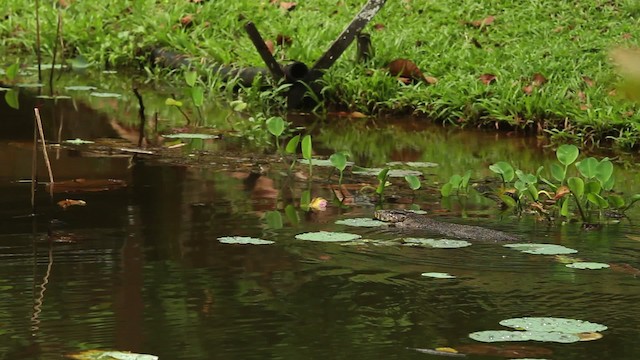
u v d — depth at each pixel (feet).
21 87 48.32
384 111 45.16
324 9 56.59
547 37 50.55
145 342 19.03
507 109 42.68
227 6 56.13
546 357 18.63
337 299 21.74
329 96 45.93
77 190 30.86
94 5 58.90
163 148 37.29
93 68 54.19
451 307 21.36
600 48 47.75
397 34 50.55
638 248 25.98
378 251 25.35
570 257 25.08
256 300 21.59
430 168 35.63
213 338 19.30
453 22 53.42
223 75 49.32
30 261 24.02
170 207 29.27
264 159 36.19
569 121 41.14
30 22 58.03
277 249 25.39
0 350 18.51
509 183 33.45
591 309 21.38
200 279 22.93
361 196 31.35
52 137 38.34
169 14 55.42
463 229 27.22
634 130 39.55
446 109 43.45
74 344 18.83
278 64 45.55
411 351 18.83
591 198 29.14
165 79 51.47
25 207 28.86
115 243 25.64
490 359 18.49
